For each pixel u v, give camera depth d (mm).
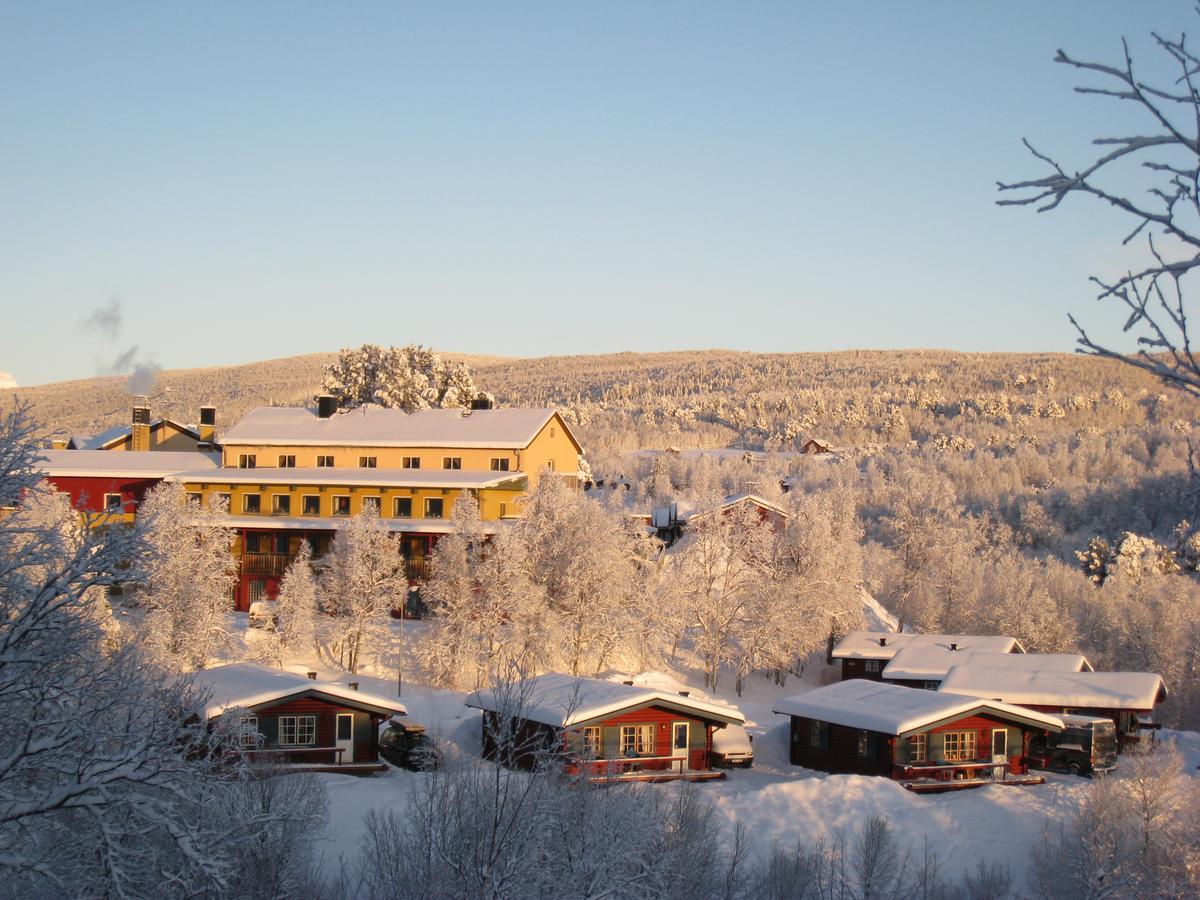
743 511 64500
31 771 13258
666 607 57844
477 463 67812
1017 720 42281
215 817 15461
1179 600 77125
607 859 17578
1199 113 5203
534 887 16891
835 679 63906
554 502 56781
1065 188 5445
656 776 39156
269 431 69125
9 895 13016
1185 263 5344
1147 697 47031
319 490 62281
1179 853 28906
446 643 49312
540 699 35906
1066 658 54438
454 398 100750
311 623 50812
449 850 17578
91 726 12734
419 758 35719
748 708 54812
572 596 54906
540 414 71750
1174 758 32031
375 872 19922
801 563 62594
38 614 12047
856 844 30375
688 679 58406
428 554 58438
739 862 25828
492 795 18562
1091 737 42750
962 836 33719
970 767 40562
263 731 36969
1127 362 5605
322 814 21844
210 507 55406
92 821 13297
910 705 42344
